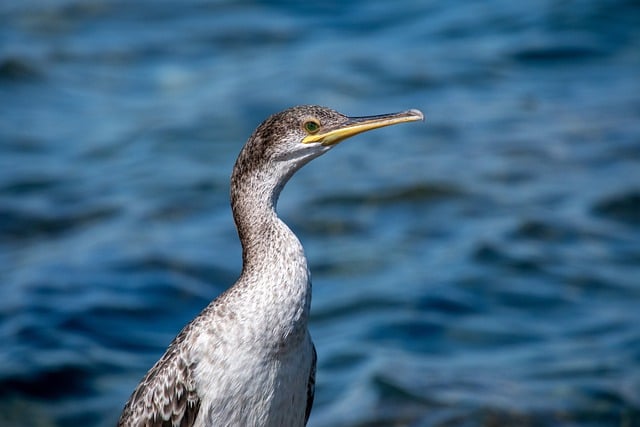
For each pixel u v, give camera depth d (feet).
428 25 80.38
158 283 51.72
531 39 76.48
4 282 51.93
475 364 45.70
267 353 25.70
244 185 27.12
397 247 54.95
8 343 46.62
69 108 71.67
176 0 87.25
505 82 71.61
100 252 54.49
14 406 42.91
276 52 77.97
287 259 26.05
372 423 40.98
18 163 64.49
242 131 67.21
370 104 69.36
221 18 83.30
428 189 59.26
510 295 50.96
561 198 58.23
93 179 62.59
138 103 71.87
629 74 71.67
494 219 56.85
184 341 26.27
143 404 26.99
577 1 80.18
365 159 62.90
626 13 78.38
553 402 42.42
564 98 68.85
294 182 60.80
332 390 43.86
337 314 49.80
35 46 79.36
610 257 53.72
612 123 64.95
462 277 52.11
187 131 67.41
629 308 49.90
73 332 47.67
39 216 58.44
